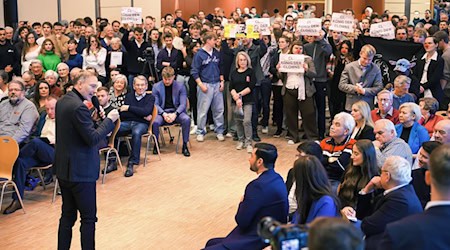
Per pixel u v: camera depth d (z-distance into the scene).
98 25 10.68
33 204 5.63
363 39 7.86
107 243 4.66
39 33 10.86
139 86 6.90
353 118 4.78
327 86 8.23
